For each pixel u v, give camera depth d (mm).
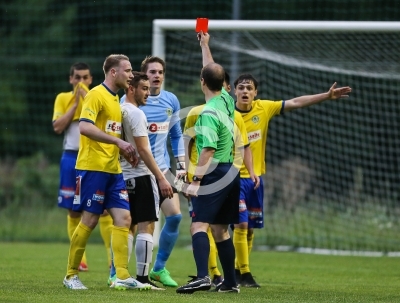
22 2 80375
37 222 53750
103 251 42156
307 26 38688
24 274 27656
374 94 51969
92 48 76812
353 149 54375
